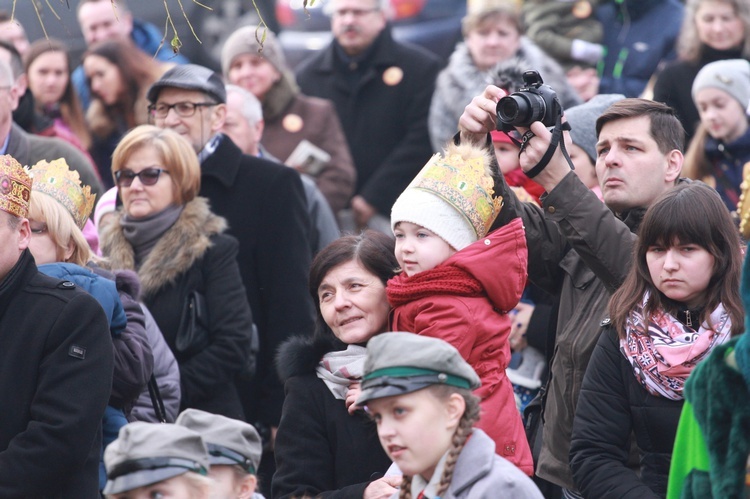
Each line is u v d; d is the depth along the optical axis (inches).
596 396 627.2
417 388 501.4
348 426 655.8
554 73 1184.2
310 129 1229.7
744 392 515.5
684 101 1153.4
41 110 1233.4
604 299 683.4
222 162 954.1
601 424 622.5
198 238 878.4
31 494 634.2
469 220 641.6
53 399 642.8
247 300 906.7
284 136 1224.8
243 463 549.6
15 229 656.4
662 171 700.0
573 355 681.6
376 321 668.7
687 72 1155.9
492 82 921.5
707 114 1039.6
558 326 702.5
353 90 1301.7
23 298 658.2
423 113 1290.6
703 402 523.5
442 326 620.7
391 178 1273.4
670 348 608.1
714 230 609.6
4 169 651.5
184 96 954.1
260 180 958.4
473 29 1205.1
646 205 702.5
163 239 877.2
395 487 616.1
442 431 507.2
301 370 675.4
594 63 1259.8
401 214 642.2
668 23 1295.5
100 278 738.2
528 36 1263.5
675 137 706.8
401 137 1298.0
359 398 510.9
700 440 528.4
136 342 746.2
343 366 658.8
